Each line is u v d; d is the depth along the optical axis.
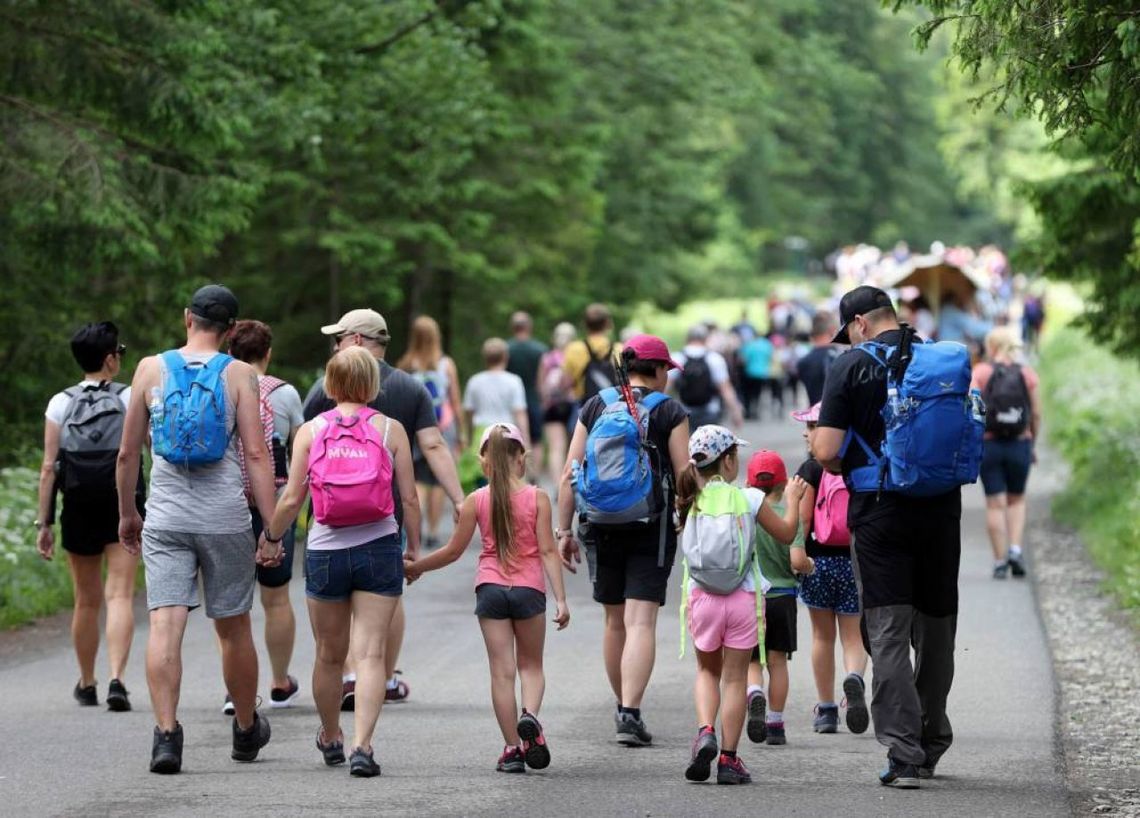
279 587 29.17
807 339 120.81
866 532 23.42
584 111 103.56
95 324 29.64
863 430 23.45
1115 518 50.50
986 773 23.94
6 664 34.06
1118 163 24.78
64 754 25.20
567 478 27.05
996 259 156.25
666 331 192.50
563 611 24.47
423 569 24.84
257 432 24.11
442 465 26.55
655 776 23.80
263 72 58.78
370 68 70.25
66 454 28.98
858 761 25.00
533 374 62.38
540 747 23.81
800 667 33.28
